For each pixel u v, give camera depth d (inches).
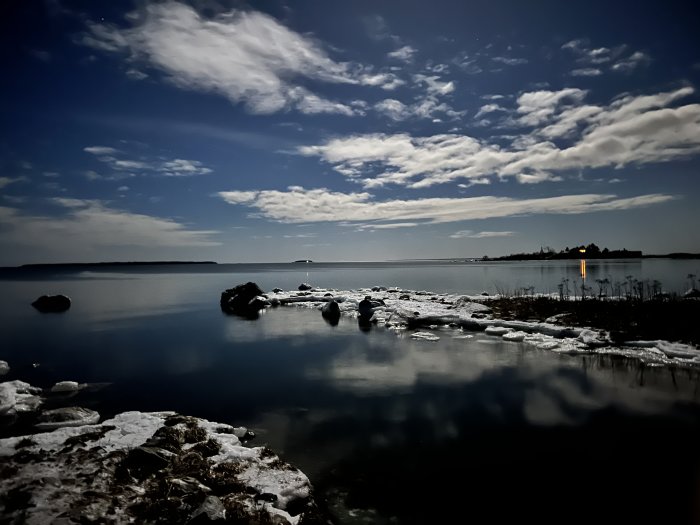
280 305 1472.7
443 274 3587.6
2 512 223.5
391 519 263.9
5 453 295.0
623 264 4434.1
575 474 320.5
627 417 428.8
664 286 1583.4
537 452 355.9
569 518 266.2
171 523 231.6
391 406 468.8
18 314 1296.8
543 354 695.1
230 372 619.2
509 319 935.0
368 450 360.8
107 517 229.8
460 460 342.6
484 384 542.9
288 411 456.1
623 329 760.3
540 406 462.9
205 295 2020.2
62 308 1451.8
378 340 838.5
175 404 482.0
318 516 256.7
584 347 713.0
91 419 421.4
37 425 401.4
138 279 3941.9
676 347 647.1
